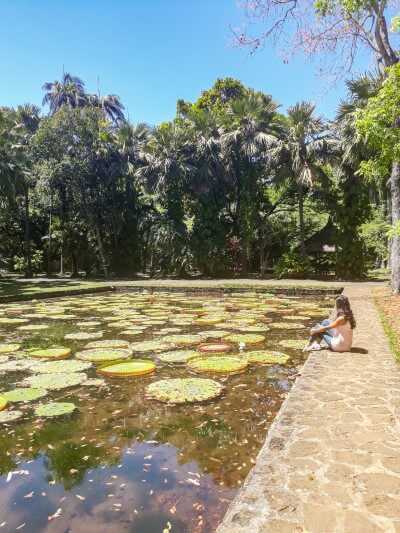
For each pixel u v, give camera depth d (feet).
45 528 7.53
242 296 47.65
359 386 13.08
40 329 27.22
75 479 9.20
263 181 79.56
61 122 74.84
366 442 9.16
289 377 16.67
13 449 10.66
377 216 85.76
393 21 17.34
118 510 8.02
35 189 85.56
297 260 71.05
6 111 90.53
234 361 18.66
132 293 52.49
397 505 6.84
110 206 82.17
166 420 12.42
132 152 81.76
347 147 59.16
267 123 73.51
